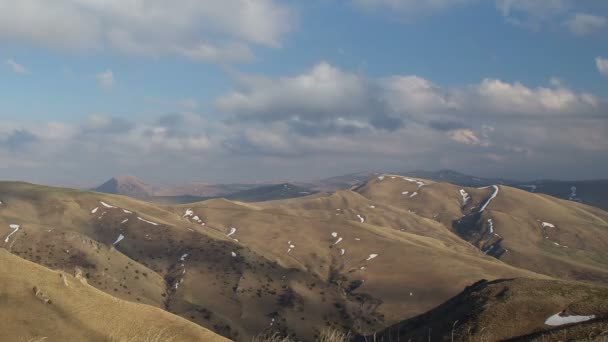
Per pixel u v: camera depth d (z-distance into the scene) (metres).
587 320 46.34
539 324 48.50
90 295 36.19
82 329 31.86
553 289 54.56
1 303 29.53
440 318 63.09
